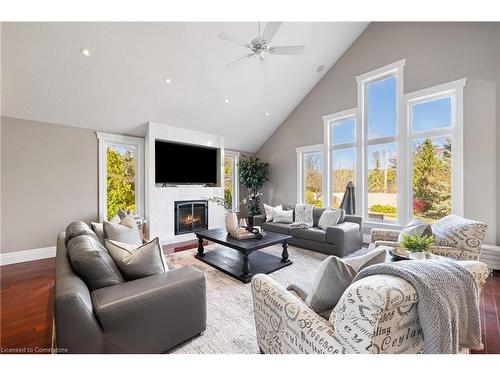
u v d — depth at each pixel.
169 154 4.86
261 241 3.03
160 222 4.59
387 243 2.56
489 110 3.13
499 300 2.25
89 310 1.21
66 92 3.42
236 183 6.66
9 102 3.23
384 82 4.34
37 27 2.68
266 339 1.37
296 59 4.47
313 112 5.45
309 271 3.00
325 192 5.20
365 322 0.79
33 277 2.89
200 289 1.69
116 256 1.62
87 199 4.09
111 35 3.01
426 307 0.80
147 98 4.02
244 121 5.56
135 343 1.36
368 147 4.54
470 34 3.28
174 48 3.42
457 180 3.41
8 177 3.40
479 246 2.10
